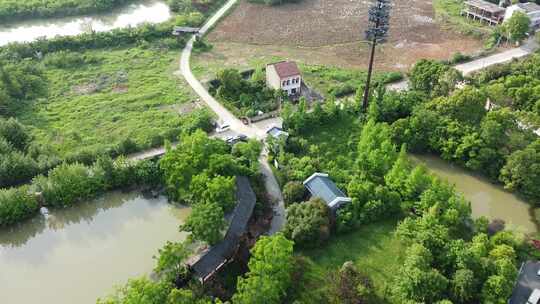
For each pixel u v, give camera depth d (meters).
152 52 160.25
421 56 160.88
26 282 86.12
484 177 109.06
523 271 81.69
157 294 72.19
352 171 104.81
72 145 115.19
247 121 124.75
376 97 124.62
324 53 163.00
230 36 174.25
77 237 95.94
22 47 153.62
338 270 81.69
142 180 104.56
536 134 111.44
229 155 100.19
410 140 114.38
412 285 76.62
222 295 79.19
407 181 96.19
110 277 86.62
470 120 113.38
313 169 102.44
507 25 162.00
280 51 164.12
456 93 115.50
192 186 92.00
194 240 86.69
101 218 100.25
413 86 135.25
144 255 91.19
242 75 147.50
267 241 78.62
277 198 100.81
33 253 92.56
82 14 193.38
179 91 138.62
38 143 114.69
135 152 114.06
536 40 162.12
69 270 88.31
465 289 76.31
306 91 138.75
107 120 125.44
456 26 178.62
